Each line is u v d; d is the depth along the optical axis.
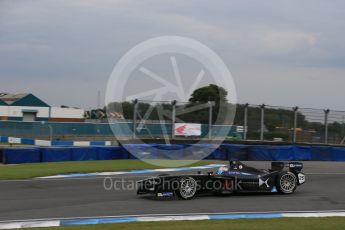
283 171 16.77
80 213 12.77
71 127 46.81
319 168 27.28
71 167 24.92
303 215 12.70
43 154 28.52
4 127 47.91
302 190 17.73
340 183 20.08
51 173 22.33
